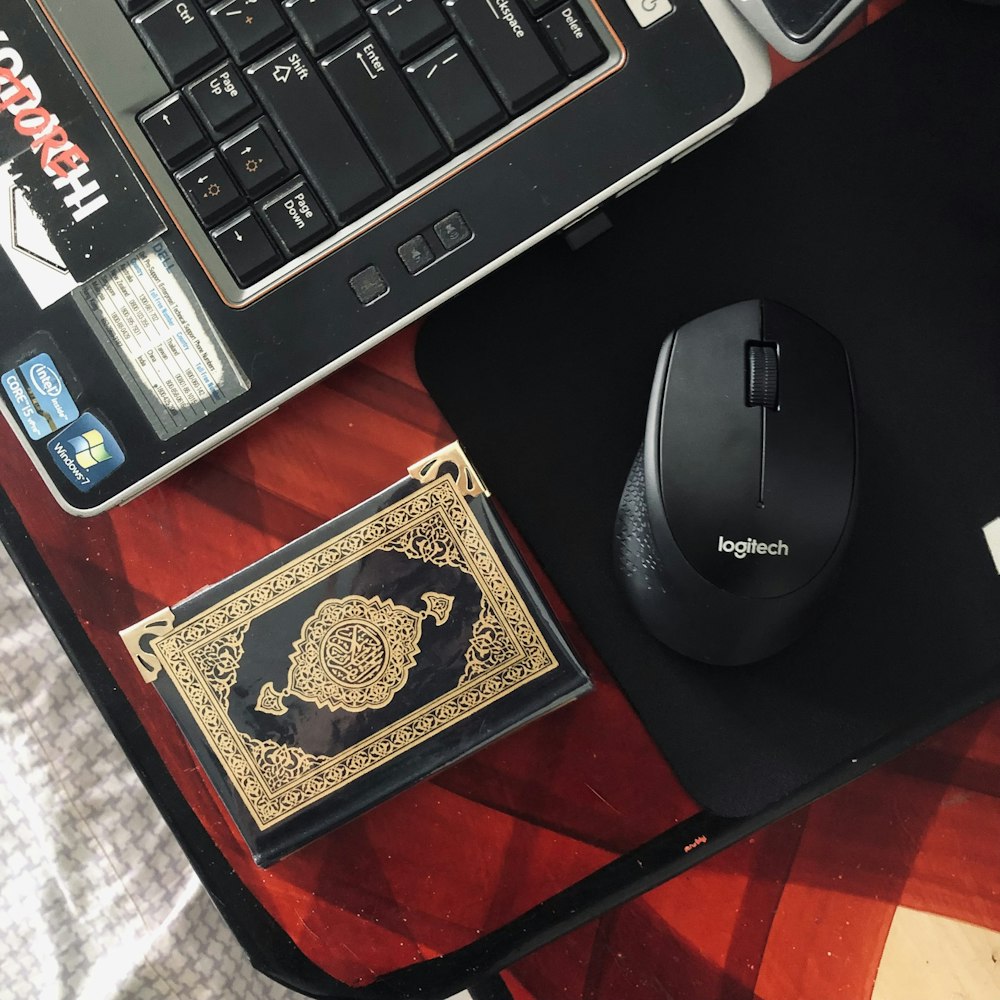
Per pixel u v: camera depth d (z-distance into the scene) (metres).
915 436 0.47
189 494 0.49
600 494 0.48
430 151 0.41
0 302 0.43
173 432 0.44
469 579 0.45
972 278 0.47
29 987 0.59
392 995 0.48
